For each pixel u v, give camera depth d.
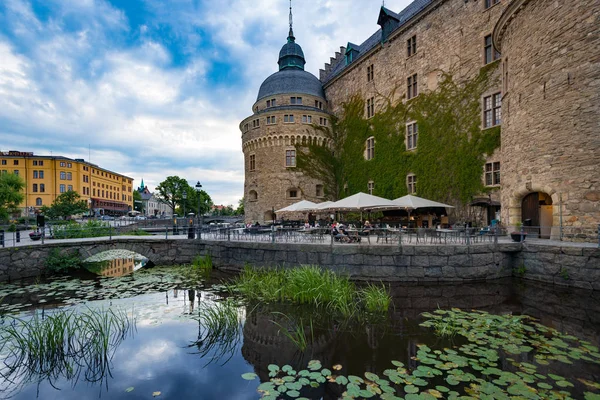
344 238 13.75
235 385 4.98
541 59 12.76
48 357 6.02
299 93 34.34
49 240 17.03
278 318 8.12
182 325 7.69
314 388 4.65
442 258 11.20
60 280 13.09
